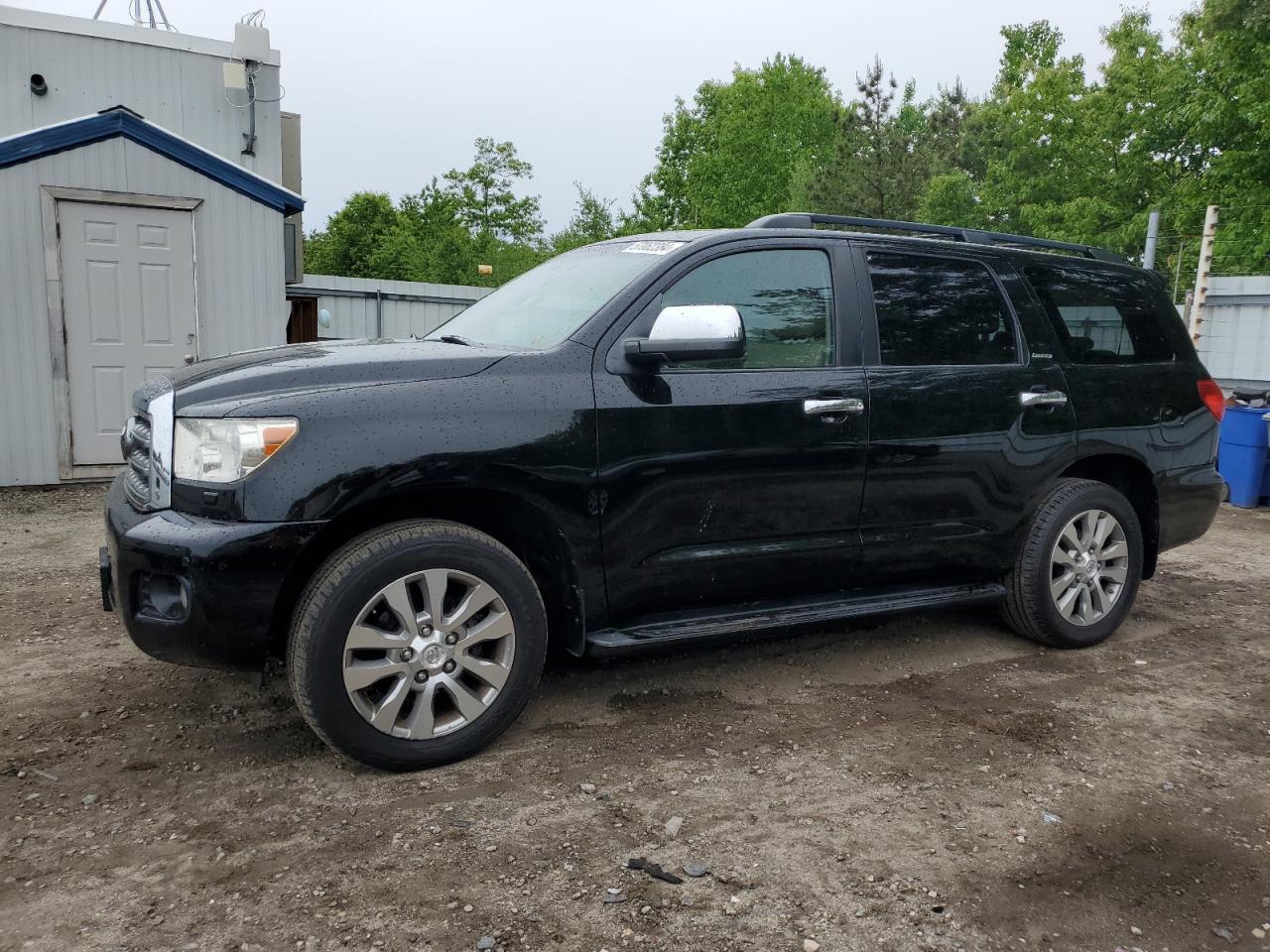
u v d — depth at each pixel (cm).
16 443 861
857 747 339
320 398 296
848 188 3209
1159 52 2925
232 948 221
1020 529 434
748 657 434
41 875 250
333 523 297
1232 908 248
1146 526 482
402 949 222
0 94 1134
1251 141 2073
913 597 412
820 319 383
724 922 235
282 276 970
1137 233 2792
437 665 310
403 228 5509
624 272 368
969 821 288
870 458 383
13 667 405
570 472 324
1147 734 358
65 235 866
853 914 240
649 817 285
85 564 587
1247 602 554
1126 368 462
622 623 352
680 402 344
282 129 1368
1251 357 1083
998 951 228
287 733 343
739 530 361
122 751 326
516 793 299
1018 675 419
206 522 289
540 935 228
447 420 307
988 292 429
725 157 5484
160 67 1205
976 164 3803
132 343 907
